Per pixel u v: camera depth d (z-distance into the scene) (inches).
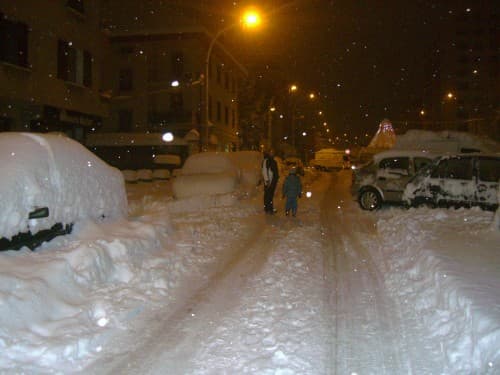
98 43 1099.3
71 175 314.3
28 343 199.0
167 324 237.0
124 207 382.6
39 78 901.8
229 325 233.3
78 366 192.4
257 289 291.6
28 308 219.0
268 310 253.4
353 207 713.0
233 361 195.2
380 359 197.8
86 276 266.4
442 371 184.4
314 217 606.5
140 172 1177.4
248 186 853.2
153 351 206.7
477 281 237.9
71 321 224.2
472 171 530.9
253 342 213.2
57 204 292.0
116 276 291.9
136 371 188.7
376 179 649.6
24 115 952.3
